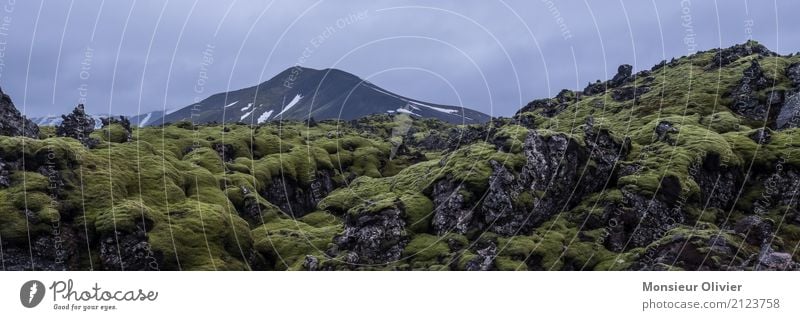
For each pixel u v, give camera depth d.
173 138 164.00
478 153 112.62
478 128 178.88
